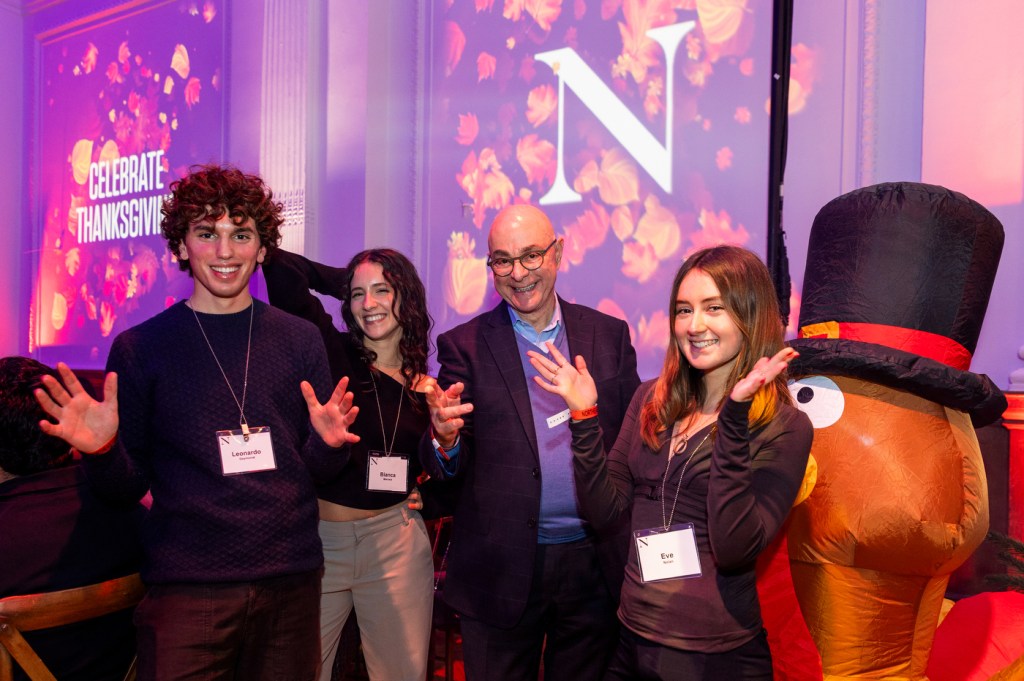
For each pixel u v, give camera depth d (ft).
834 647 5.98
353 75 12.42
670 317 5.19
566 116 11.44
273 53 12.93
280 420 5.13
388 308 6.89
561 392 5.13
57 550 4.91
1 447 5.05
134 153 16.15
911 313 6.12
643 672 4.65
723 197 10.21
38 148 18.20
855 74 9.18
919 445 5.90
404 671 6.55
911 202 6.21
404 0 12.59
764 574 5.68
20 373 5.16
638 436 5.34
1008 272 8.41
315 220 12.62
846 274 6.37
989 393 5.88
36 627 4.74
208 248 4.97
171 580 4.72
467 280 12.25
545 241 6.41
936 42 8.75
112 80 16.57
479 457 6.45
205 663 4.69
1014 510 7.87
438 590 8.66
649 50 10.76
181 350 5.00
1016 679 5.78
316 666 5.24
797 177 9.59
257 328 5.26
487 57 12.10
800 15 9.57
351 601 6.70
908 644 5.99
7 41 18.21
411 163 12.58
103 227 16.83
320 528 6.55
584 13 11.27
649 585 4.72
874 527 5.78
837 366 6.03
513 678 6.23
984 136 8.48
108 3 16.63
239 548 4.80
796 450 4.62
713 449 4.48
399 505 6.75
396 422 6.78
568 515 6.33
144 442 4.93
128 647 5.28
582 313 6.94
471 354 6.69
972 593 8.08
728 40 10.17
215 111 14.48
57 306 17.80
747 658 4.54
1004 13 8.38
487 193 12.09
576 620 6.36
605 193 11.11
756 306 4.81
